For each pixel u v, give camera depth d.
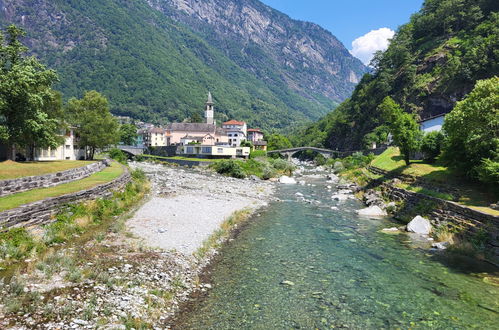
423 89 111.12
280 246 22.06
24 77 32.06
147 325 10.84
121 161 82.06
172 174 66.62
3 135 31.91
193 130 163.38
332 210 36.25
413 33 146.12
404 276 17.02
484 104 26.00
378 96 136.38
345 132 153.75
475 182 29.56
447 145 33.94
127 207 29.80
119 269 14.80
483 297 14.55
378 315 12.84
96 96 65.69
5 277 12.66
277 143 160.00
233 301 13.56
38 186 26.11
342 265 18.59
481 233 20.50
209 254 19.52
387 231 26.72
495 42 94.00
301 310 13.04
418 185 36.50
